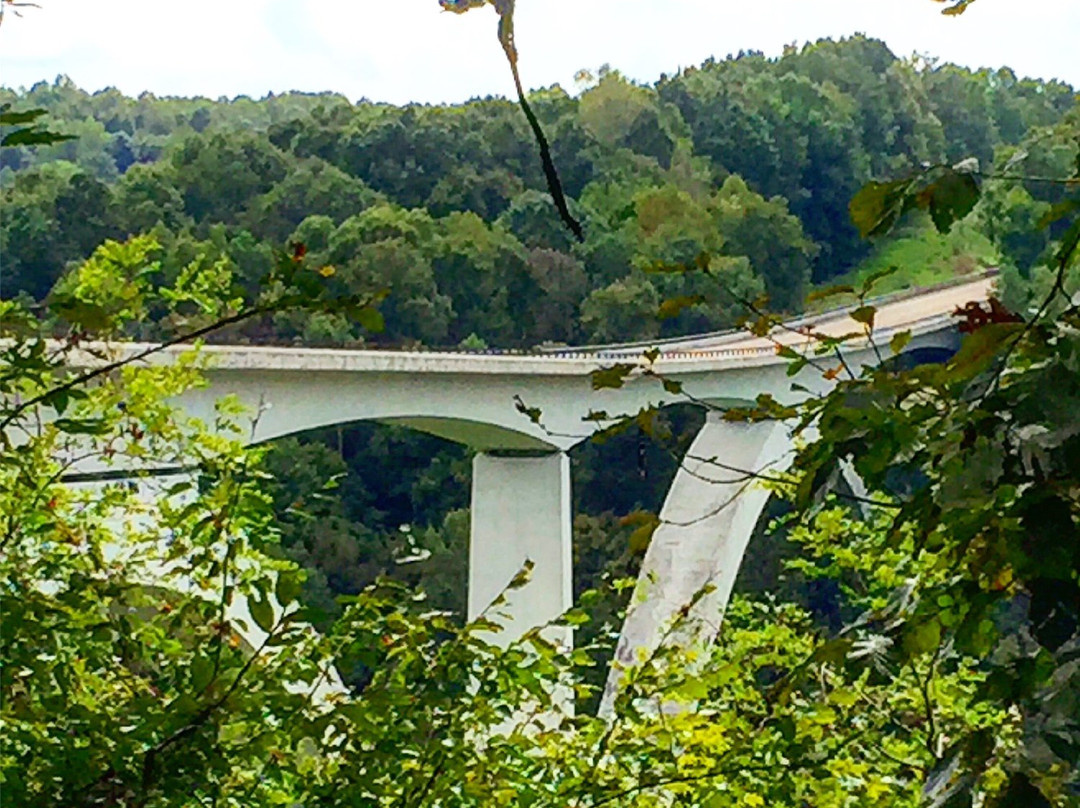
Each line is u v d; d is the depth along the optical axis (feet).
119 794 8.95
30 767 9.49
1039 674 5.34
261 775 10.11
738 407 7.52
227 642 11.12
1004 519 5.29
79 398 8.86
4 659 9.95
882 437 5.89
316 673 10.29
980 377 5.74
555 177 5.08
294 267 8.07
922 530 5.69
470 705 11.19
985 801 5.37
